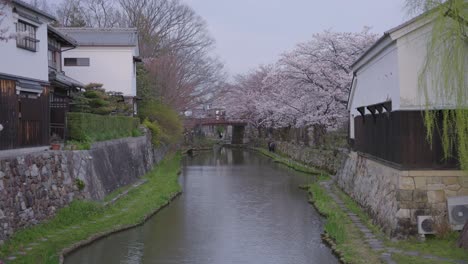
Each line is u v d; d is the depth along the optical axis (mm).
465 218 10867
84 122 16547
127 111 27078
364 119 16281
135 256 11352
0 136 11109
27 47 13523
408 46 11188
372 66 14906
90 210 14219
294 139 43562
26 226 11242
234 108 58688
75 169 14492
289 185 24078
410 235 11062
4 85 11383
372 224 13258
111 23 42344
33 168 11875
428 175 11156
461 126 9734
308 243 12672
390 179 12336
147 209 16281
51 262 9375
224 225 14891
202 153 50438
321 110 27375
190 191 22297
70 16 41125
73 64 27688
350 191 18391
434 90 10688
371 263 9578
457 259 9422
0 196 10086
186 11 47188
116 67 27844
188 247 12250
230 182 25531
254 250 12008
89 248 11789
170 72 39750
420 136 11164
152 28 42625
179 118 40594
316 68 26203
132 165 22562
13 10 12516
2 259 9297
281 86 32312
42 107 13844
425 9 10211
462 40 9664
